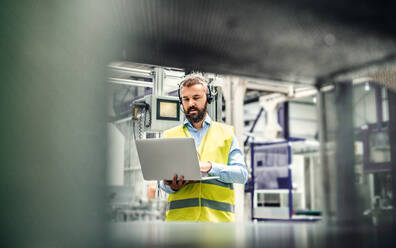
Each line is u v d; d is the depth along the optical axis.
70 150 0.65
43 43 0.66
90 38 0.69
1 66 0.64
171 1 0.75
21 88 0.65
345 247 0.56
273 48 0.87
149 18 0.75
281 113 9.60
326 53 0.91
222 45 0.83
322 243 0.58
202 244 0.57
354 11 0.90
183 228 0.81
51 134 0.65
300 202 7.92
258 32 0.85
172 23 0.77
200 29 0.80
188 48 0.81
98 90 0.69
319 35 0.89
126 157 2.78
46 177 0.64
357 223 0.85
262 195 7.53
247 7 0.82
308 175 8.02
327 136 0.94
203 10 0.79
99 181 0.66
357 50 0.93
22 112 0.65
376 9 0.92
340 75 0.95
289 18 0.85
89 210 0.65
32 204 0.63
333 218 0.90
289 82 0.94
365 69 0.96
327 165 0.93
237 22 0.83
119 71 2.55
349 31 0.91
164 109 2.74
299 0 0.85
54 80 0.66
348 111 0.96
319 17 0.88
